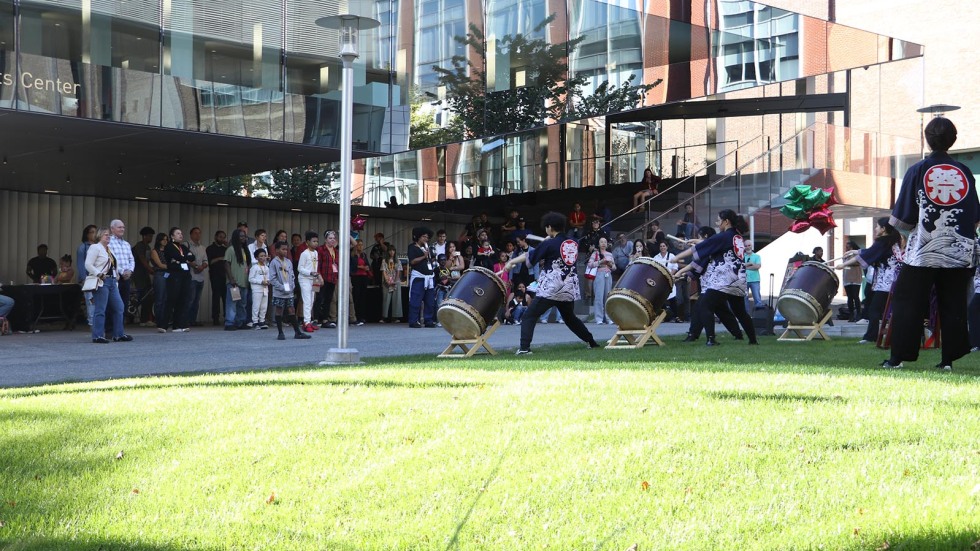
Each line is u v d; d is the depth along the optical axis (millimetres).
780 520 3930
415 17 20219
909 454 4863
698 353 11984
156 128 17375
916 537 3627
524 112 21500
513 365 10055
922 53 22969
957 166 9109
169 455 5383
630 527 3918
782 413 5953
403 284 23828
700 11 23344
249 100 18359
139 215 24641
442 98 20547
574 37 22062
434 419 6082
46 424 6441
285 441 5617
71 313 20203
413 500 4406
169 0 17453
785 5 36094
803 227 16641
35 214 23781
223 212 25250
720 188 23875
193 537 3977
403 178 29438
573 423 5828
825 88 31391
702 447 5090
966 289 9258
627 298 13562
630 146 29812
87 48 16594
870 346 13305
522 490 4465
